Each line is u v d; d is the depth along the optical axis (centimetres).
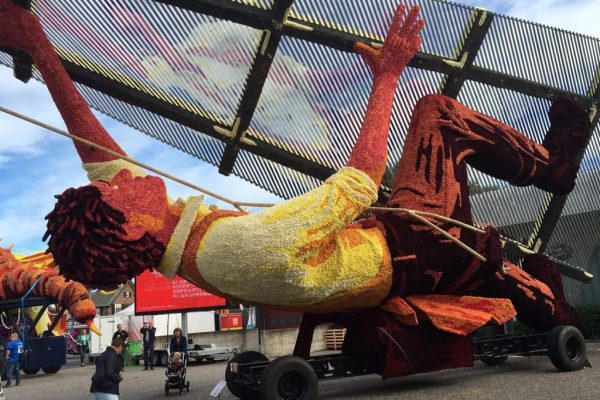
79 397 1073
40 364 1745
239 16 799
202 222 682
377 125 751
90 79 826
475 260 804
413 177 816
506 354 914
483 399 690
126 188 662
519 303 917
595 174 1139
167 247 667
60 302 1748
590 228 1145
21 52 751
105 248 622
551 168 923
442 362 787
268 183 905
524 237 1069
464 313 788
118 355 746
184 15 798
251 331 2203
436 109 847
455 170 833
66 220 629
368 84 900
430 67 914
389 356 757
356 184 702
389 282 752
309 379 703
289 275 661
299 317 2230
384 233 770
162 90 841
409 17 800
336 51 863
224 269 657
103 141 701
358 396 794
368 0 849
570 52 1027
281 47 838
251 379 735
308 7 827
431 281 784
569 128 952
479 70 944
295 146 893
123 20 795
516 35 956
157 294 1916
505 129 895
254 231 652
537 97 1011
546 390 720
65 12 786
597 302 1575
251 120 865
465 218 819
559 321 932
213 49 830
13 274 1792
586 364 899
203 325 2469
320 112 892
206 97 853
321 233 673
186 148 887
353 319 820
